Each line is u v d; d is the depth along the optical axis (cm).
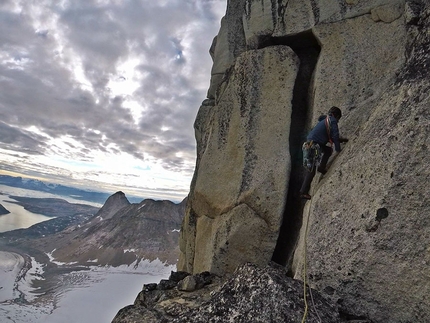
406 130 604
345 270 652
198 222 1386
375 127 701
